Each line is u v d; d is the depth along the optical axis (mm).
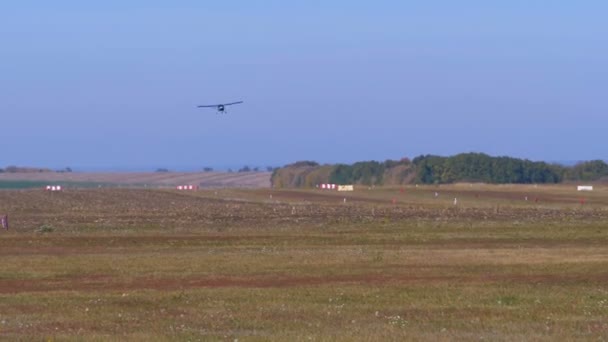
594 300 104188
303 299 105438
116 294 111000
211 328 83500
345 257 158125
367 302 102812
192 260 154000
